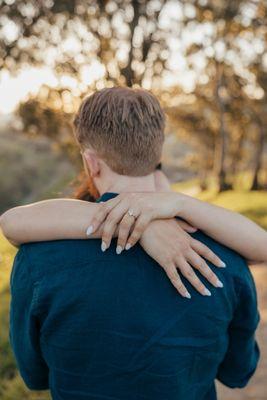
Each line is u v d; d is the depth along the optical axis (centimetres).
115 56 1566
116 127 132
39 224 130
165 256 124
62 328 129
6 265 600
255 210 1560
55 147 1919
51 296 127
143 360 127
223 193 2761
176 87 2384
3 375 403
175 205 129
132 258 127
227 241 133
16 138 5944
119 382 129
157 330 125
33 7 1535
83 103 139
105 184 139
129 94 136
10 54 1551
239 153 3616
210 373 139
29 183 4803
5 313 516
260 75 2791
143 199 127
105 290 125
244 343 145
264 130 3306
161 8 1547
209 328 129
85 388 132
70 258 127
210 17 1967
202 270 126
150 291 126
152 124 134
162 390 129
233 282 131
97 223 125
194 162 3891
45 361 141
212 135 3472
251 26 2228
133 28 1541
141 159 134
